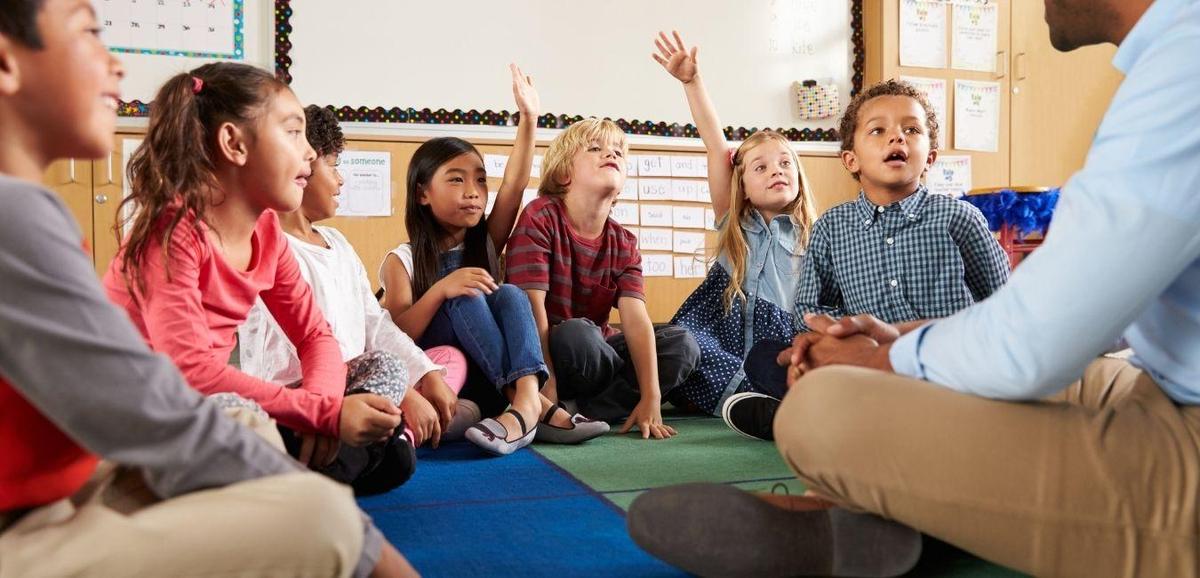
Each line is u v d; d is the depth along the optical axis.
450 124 3.03
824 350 0.86
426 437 1.38
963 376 0.67
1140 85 0.61
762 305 2.17
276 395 1.03
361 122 2.96
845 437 0.69
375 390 1.24
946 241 1.70
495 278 2.08
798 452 0.72
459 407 1.72
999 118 3.54
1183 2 0.64
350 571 0.56
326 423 1.04
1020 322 0.61
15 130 0.57
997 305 0.64
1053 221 0.63
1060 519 0.63
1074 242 0.59
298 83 2.91
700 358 2.05
